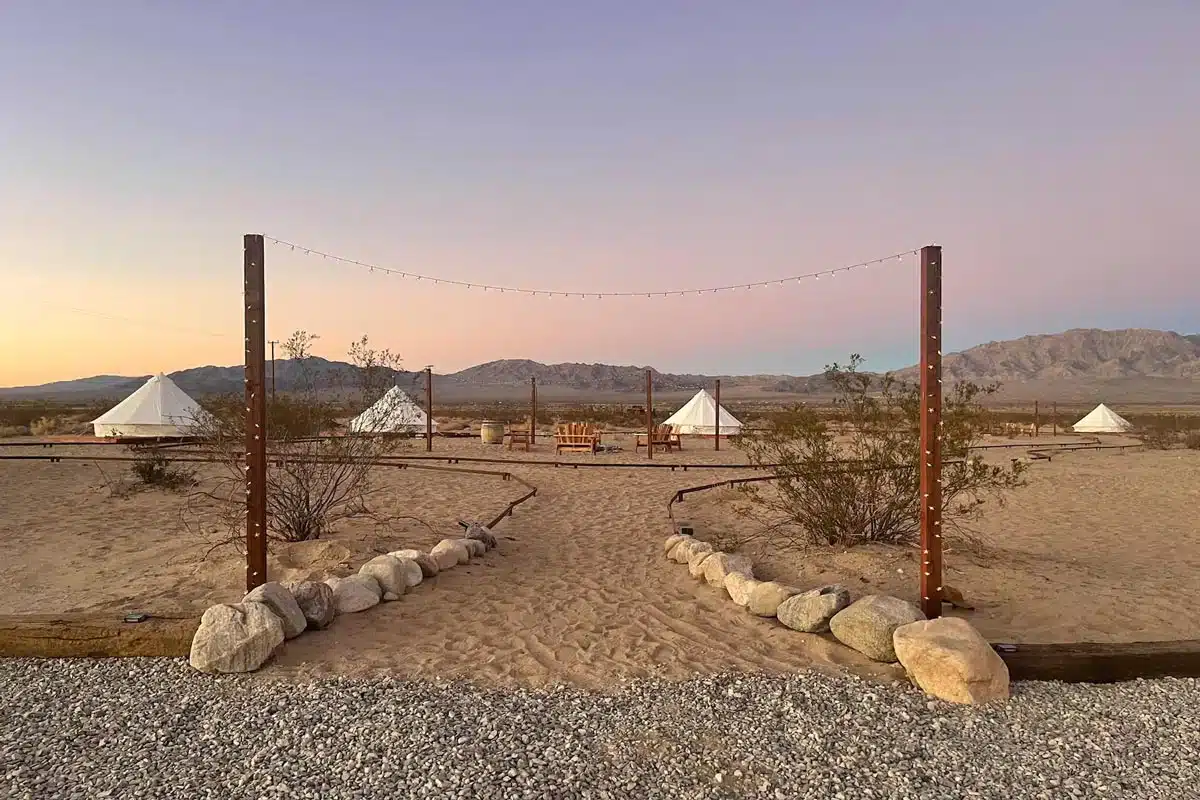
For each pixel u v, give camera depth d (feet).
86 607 19.84
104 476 48.44
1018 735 12.35
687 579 23.63
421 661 16.11
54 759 11.51
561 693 14.24
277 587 17.20
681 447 81.20
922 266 17.31
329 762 11.35
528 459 65.62
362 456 28.94
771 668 15.67
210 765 11.30
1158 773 11.10
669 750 11.76
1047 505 40.40
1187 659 15.10
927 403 17.28
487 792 10.43
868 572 23.18
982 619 19.03
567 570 24.88
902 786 10.70
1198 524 34.35
